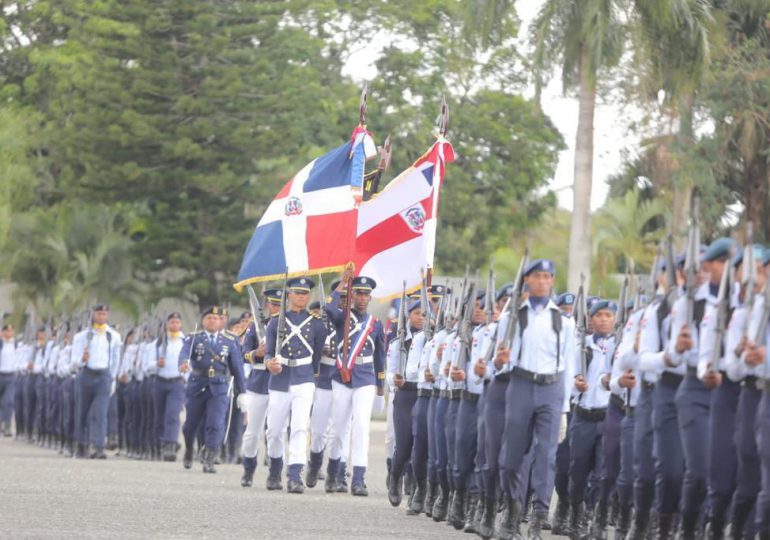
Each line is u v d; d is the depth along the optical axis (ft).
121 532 96.84
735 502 84.48
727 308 84.99
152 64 369.09
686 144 245.45
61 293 404.36
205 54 369.30
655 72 236.43
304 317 141.59
